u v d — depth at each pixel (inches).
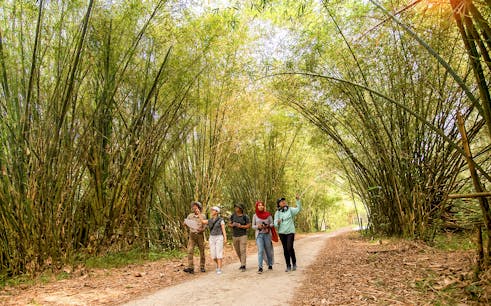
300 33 318.0
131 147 301.3
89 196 288.7
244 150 496.7
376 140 321.7
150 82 316.8
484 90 116.6
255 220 243.4
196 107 370.3
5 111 228.2
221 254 242.5
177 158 396.2
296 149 640.4
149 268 270.1
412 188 295.7
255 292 178.1
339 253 306.2
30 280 222.2
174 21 305.4
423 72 255.1
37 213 239.6
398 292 150.8
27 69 242.7
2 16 231.5
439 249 243.0
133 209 316.5
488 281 129.0
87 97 281.6
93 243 285.9
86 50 268.4
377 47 273.6
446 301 132.4
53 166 248.8
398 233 344.8
